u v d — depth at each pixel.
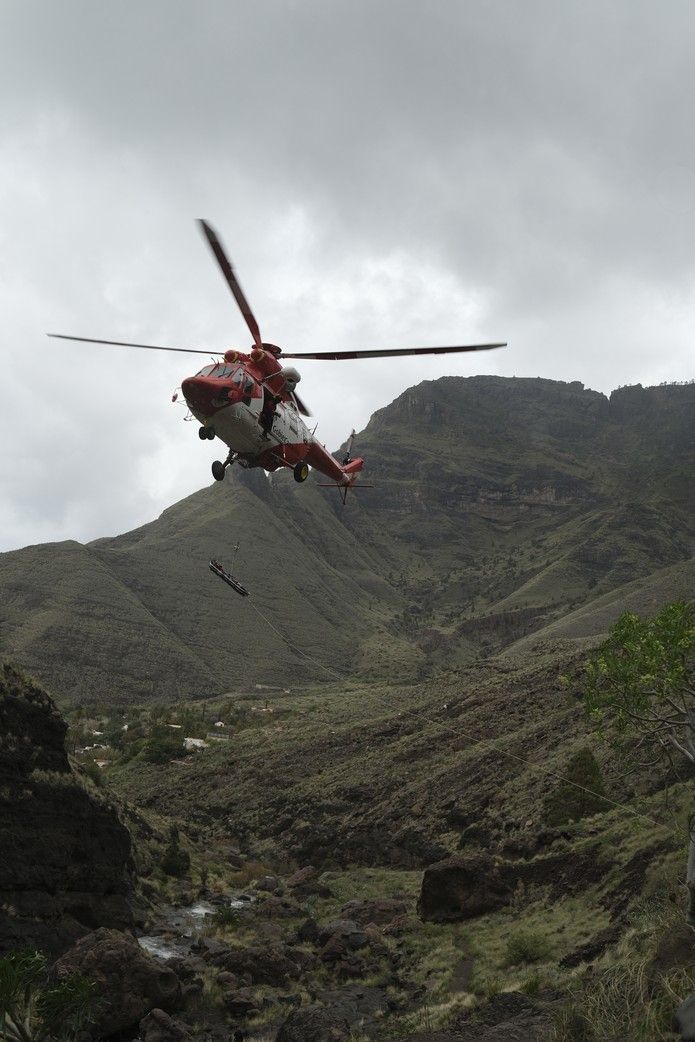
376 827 60.78
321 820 66.62
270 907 43.06
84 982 13.90
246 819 72.44
